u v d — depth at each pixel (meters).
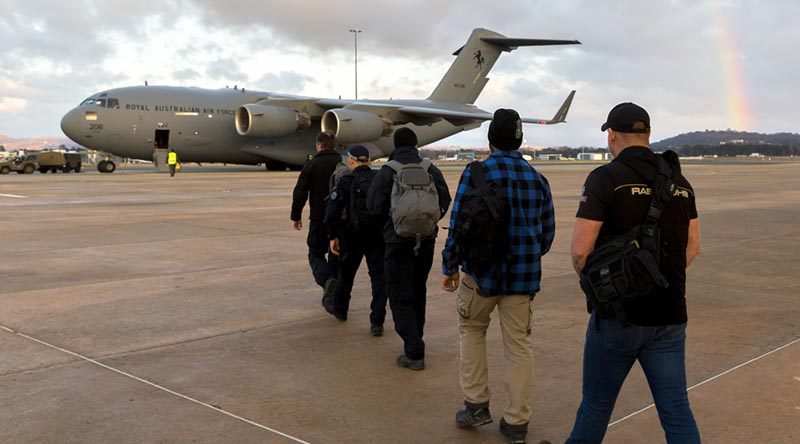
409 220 4.35
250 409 3.86
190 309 6.18
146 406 3.88
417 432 3.60
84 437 3.45
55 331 5.40
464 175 3.56
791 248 9.74
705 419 3.71
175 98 34.62
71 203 17.19
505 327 3.58
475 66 41.69
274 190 22.28
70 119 32.81
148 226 12.35
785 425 3.62
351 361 4.77
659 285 2.65
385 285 5.30
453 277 3.77
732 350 4.91
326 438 3.49
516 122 3.55
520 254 3.47
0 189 22.77
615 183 2.76
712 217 13.93
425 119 38.03
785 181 29.27
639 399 4.04
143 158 35.88
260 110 34.06
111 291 6.89
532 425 3.71
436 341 5.27
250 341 5.22
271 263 8.57
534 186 3.55
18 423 3.61
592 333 2.87
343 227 5.46
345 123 33.56
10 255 9.06
